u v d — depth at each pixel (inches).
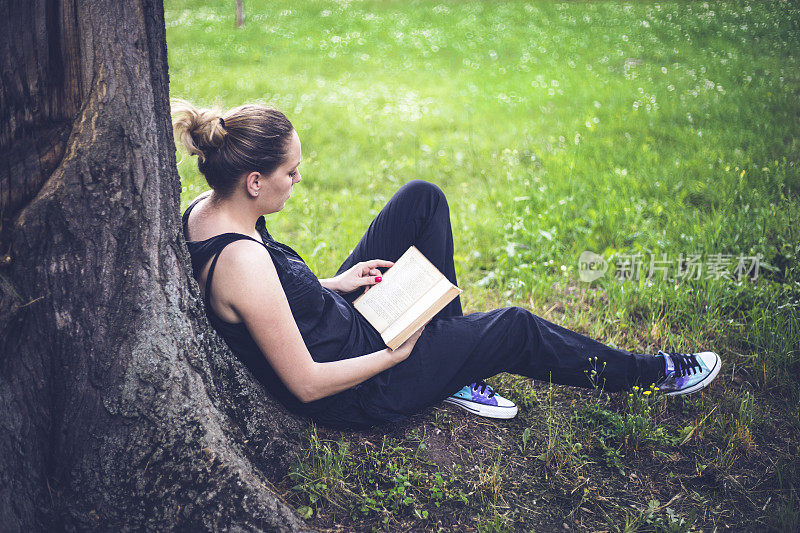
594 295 150.5
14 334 66.6
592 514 86.9
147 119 71.4
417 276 89.7
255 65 408.2
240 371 82.4
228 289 76.1
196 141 75.9
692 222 173.9
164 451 71.4
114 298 70.5
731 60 382.6
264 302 75.9
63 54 66.7
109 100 68.3
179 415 72.1
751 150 225.0
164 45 73.8
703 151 230.1
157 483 71.1
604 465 96.0
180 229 75.8
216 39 469.7
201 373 75.5
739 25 478.6
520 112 310.2
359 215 194.7
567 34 499.5
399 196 99.7
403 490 84.0
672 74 366.0
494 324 94.3
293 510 77.2
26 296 67.1
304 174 226.8
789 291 137.8
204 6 594.6
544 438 100.7
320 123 290.5
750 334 126.1
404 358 86.7
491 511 85.4
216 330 81.9
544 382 114.5
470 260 167.3
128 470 70.9
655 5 580.1
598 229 177.8
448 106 322.7
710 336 131.0
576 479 92.2
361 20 556.7
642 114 288.2
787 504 89.1
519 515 85.4
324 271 152.7
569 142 256.4
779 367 117.4
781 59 380.2
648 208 186.9
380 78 389.1
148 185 71.6
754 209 175.8
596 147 244.8
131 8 69.2
